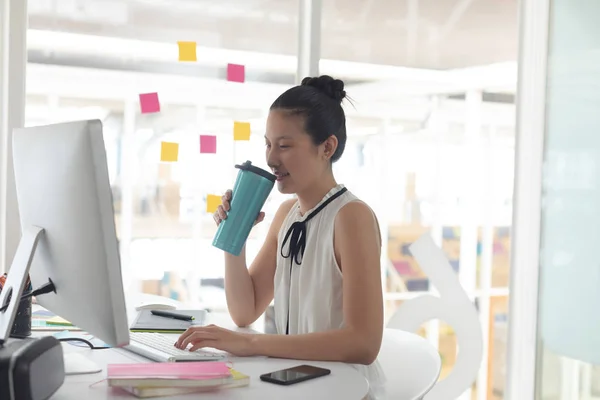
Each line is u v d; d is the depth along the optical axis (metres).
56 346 0.87
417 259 2.10
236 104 3.04
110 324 0.91
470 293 3.62
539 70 2.33
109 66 2.92
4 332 1.01
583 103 2.21
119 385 0.89
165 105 3.01
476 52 3.31
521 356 2.38
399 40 3.14
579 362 2.23
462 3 3.21
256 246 3.16
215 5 2.97
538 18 2.34
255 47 3.01
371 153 3.28
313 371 1.03
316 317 1.35
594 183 2.18
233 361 1.11
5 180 2.12
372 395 1.28
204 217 3.20
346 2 3.04
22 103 2.13
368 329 1.21
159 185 3.11
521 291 2.38
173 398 0.89
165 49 2.95
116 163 3.04
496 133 3.49
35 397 0.79
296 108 1.36
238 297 1.53
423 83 3.27
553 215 2.30
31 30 2.81
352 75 3.14
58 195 0.97
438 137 3.40
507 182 3.59
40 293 1.07
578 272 2.22
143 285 3.18
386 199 3.37
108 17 2.88
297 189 1.40
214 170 3.08
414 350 1.41
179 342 1.15
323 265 1.35
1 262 2.12
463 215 3.53
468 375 2.05
